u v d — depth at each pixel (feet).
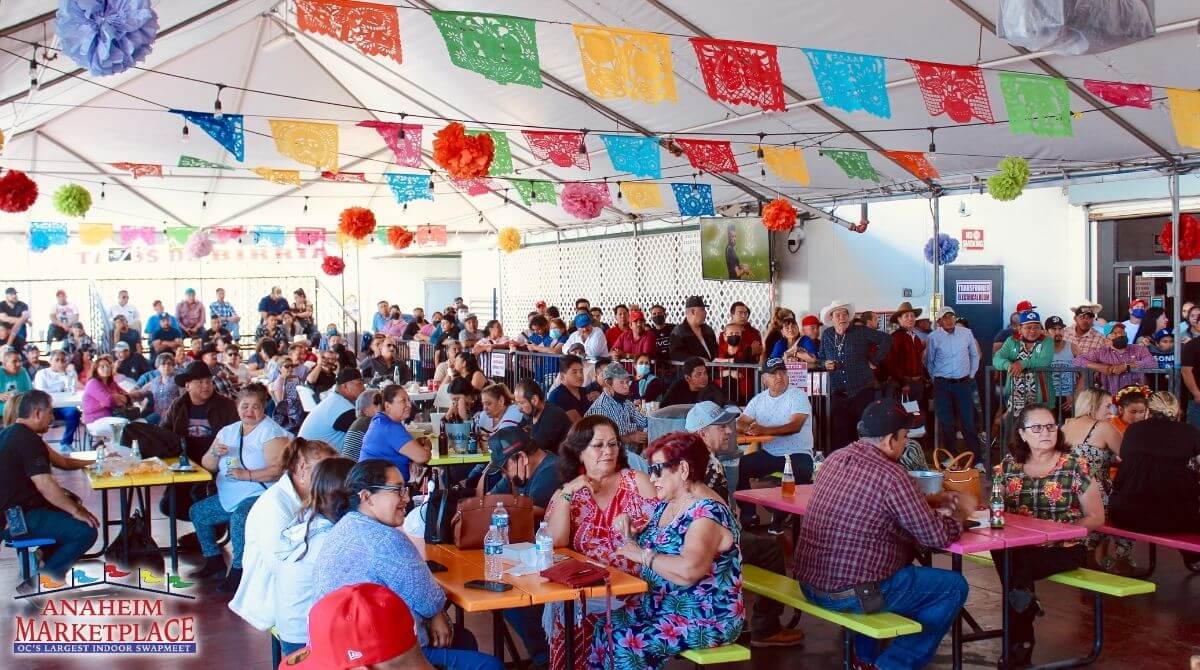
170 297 76.59
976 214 52.80
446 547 15.99
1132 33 13.33
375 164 55.77
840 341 33.81
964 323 37.68
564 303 64.69
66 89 33.19
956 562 16.70
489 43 17.99
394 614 8.60
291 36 43.32
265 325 67.31
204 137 48.85
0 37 21.90
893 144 35.65
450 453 25.95
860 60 21.62
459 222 67.77
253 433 22.31
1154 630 19.01
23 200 29.43
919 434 29.19
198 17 30.89
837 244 49.26
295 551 14.10
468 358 36.11
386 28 17.43
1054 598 21.17
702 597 14.42
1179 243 35.12
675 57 31.48
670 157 41.55
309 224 65.31
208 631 19.56
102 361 38.34
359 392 26.53
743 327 38.91
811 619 20.20
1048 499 17.95
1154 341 40.78
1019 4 13.37
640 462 19.39
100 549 26.13
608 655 13.66
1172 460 19.45
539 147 30.94
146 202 58.29
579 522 15.84
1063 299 53.88
